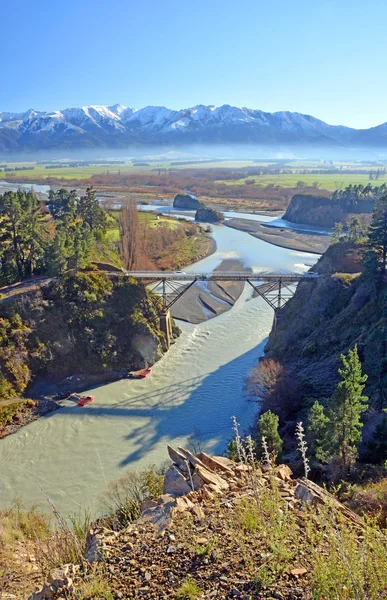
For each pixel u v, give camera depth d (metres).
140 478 31.56
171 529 11.31
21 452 45.03
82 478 40.31
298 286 74.19
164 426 49.22
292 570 8.91
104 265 73.38
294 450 36.31
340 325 58.84
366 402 43.44
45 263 66.75
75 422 50.53
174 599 8.68
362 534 10.54
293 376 54.41
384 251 61.41
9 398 53.59
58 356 59.56
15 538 16.42
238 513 11.28
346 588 7.85
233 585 8.78
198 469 14.96
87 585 9.18
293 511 11.59
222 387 57.41
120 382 60.22
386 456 29.55
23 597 10.38
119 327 65.50
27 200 70.88
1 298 59.06
